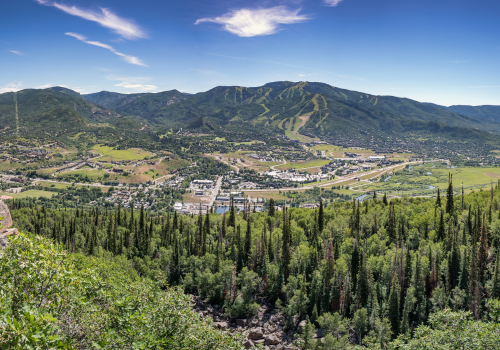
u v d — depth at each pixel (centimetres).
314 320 15375
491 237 18375
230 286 17875
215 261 19825
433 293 15000
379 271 17475
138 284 6719
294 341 14425
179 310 5925
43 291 4250
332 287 16112
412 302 14700
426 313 14650
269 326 16088
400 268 16038
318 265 18275
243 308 16625
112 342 4544
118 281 10488
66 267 5153
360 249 17950
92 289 5403
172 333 5638
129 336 4934
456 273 15962
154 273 18688
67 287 4538
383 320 13625
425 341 7894
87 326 4428
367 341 13050
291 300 16038
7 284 3875
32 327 3086
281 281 17750
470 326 7650
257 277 19225
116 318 5103
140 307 5791
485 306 13662
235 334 6631
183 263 19988
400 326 13688
